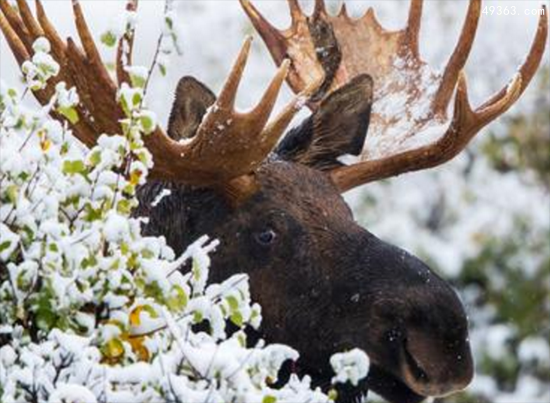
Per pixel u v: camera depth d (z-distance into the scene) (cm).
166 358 831
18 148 881
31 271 846
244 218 1109
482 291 2186
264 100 1058
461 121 1197
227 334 1103
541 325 2166
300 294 1095
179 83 1123
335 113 1196
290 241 1102
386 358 1070
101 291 860
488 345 2116
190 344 858
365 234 1110
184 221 1116
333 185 1145
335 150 1201
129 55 1008
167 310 866
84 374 823
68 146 887
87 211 875
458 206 2272
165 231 1119
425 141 1227
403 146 1237
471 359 1063
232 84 1053
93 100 1034
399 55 1305
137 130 888
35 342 860
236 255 1107
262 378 842
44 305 848
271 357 847
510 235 2208
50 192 867
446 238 2252
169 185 1123
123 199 881
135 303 869
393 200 2256
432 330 1058
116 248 872
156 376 816
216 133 1064
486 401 2083
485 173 2300
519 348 2134
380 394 1089
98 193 875
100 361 861
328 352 1089
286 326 1096
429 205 2283
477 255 2183
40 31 1038
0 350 847
